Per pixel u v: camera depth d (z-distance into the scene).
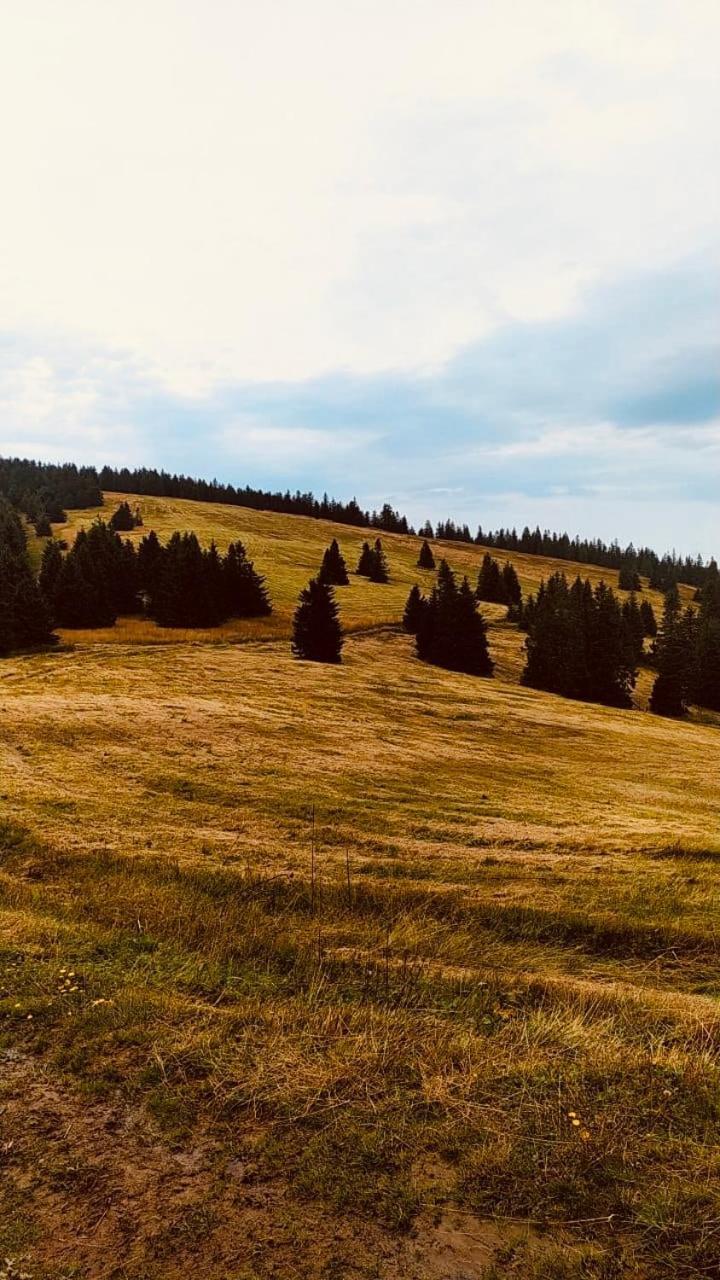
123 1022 5.60
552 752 35.69
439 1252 3.42
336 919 9.73
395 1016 5.79
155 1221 3.62
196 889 11.04
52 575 72.94
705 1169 3.89
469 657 64.56
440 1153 4.07
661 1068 4.99
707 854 14.30
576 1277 3.26
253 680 45.53
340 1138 4.18
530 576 166.25
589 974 8.27
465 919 10.05
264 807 18.12
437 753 30.53
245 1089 4.66
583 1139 4.12
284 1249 3.44
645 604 120.44
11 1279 3.27
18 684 40.75
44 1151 4.17
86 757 22.86
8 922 8.35
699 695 78.81
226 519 171.50
